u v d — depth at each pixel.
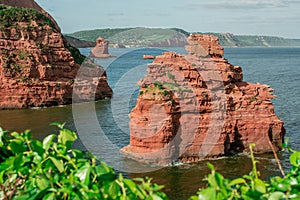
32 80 70.44
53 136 5.09
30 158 4.97
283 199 4.50
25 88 69.00
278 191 4.46
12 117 60.38
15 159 4.80
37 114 62.47
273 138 38.84
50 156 4.81
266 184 4.65
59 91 70.88
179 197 27.66
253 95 40.22
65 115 60.25
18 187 4.97
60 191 4.49
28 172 4.93
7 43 74.31
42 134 46.88
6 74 69.44
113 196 4.33
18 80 69.12
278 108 60.53
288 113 56.53
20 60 72.38
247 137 38.44
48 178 4.68
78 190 4.42
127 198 4.28
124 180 4.33
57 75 74.94
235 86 40.16
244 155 36.91
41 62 73.75
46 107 69.19
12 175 5.04
